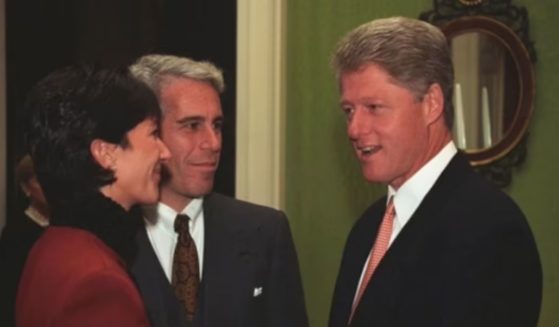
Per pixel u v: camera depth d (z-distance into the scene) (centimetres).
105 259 130
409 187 152
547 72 266
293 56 278
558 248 268
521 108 263
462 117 265
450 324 136
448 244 141
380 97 147
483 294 135
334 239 279
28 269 136
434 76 148
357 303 154
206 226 193
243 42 276
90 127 133
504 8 261
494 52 263
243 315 186
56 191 134
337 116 276
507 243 137
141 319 128
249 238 194
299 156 280
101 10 329
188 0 320
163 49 324
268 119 275
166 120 181
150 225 186
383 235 158
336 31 274
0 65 306
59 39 328
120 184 138
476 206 142
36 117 134
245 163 278
